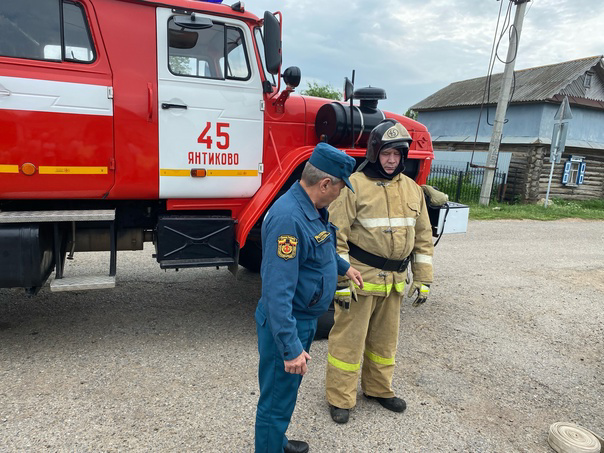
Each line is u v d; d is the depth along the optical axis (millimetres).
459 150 20578
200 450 2494
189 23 3564
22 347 3600
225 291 5117
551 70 19547
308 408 2961
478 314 4758
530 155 16375
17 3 3174
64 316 4238
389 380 2955
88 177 3447
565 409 3084
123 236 3963
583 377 3525
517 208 13695
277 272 1998
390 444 2633
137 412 2809
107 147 3463
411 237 2807
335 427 2773
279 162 4012
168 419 2752
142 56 3500
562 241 9125
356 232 2764
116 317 4266
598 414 3047
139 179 3588
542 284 5949
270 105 4035
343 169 2090
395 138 2652
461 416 2939
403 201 2803
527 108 17906
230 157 3895
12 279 3199
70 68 3316
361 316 2764
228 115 3834
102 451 2451
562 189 17719
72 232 3662
